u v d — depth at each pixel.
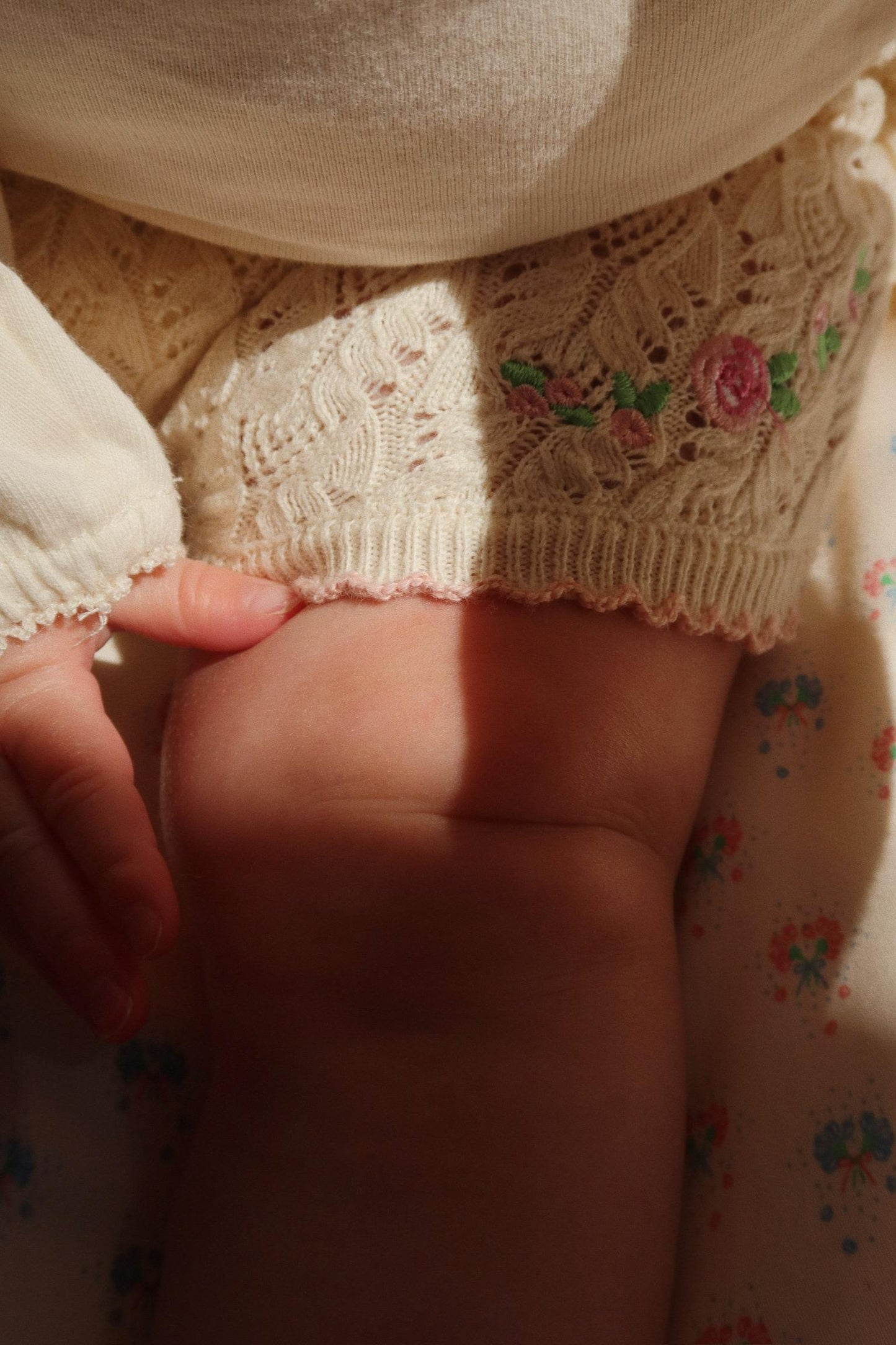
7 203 0.28
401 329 0.26
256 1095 0.25
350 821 0.25
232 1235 0.24
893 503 0.30
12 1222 0.26
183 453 0.28
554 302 0.26
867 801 0.27
